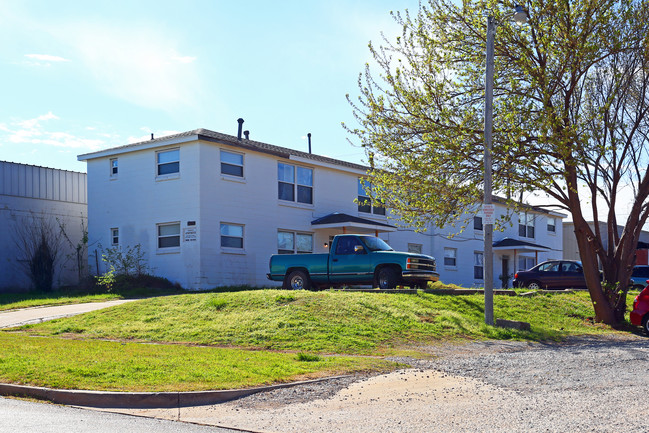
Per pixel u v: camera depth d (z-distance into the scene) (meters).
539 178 17.11
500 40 17.47
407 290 19.03
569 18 16.67
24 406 7.95
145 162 28.69
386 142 17.58
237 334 14.16
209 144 27.16
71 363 9.85
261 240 29.03
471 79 18.17
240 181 28.30
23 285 29.92
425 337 14.53
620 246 19.45
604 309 19.08
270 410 7.94
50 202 31.38
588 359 11.70
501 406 7.82
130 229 29.03
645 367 10.70
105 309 17.67
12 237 29.61
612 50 17.25
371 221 31.83
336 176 33.25
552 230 49.25
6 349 11.29
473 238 41.09
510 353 12.75
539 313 19.50
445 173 17.25
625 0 17.28
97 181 30.44
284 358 11.31
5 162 29.55
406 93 17.34
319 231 32.03
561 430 6.65
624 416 7.14
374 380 9.61
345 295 17.11
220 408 8.07
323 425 7.21
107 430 6.83
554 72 17.22
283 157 30.05
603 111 16.78
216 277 27.00
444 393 8.69
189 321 15.59
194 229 26.67
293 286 21.34
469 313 17.78
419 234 37.25
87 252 32.28
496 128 16.97
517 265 44.56
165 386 8.57
